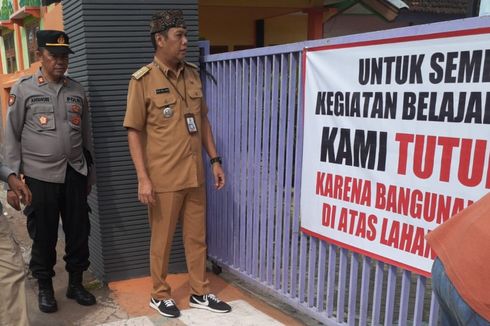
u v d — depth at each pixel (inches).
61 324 123.5
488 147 76.9
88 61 135.6
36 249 127.2
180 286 146.5
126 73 140.3
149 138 120.8
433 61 83.0
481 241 56.1
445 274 59.8
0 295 102.1
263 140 128.0
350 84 99.1
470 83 78.2
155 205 123.2
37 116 120.3
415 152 88.0
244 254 143.4
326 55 104.0
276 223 126.3
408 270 91.9
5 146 121.3
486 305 53.9
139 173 118.7
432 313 89.8
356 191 100.7
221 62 143.9
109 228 145.5
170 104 118.3
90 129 134.1
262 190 130.8
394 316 129.8
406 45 87.1
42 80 121.9
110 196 144.1
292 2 309.3
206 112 130.3
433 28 82.2
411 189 89.4
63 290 144.5
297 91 115.5
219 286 149.9
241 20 373.1
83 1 132.5
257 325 123.1
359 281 147.0
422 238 88.6
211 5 288.0
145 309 131.5
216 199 153.8
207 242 161.2
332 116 104.3
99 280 150.9
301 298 122.0
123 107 141.6
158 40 116.1
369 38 93.7
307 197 114.3
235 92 138.9
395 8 316.2
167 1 141.1
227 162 146.2
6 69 379.9
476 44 76.6
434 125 84.3
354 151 99.9
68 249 132.9
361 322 105.5
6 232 102.0
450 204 83.2
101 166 141.5
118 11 136.4
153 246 126.6
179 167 120.5
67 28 149.5
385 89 92.0
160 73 118.5
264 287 134.0
